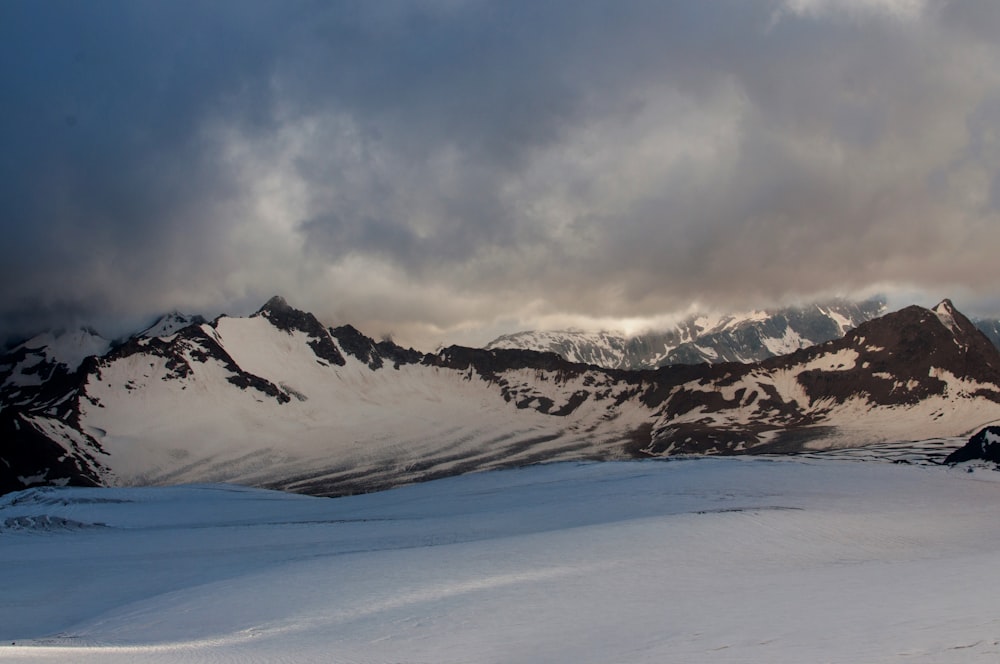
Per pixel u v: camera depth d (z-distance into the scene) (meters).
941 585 54.56
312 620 59.75
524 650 47.53
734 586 60.84
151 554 108.56
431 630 54.00
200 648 53.28
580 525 100.38
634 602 57.31
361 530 116.19
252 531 122.94
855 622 45.25
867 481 126.88
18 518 144.38
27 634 67.19
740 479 130.12
